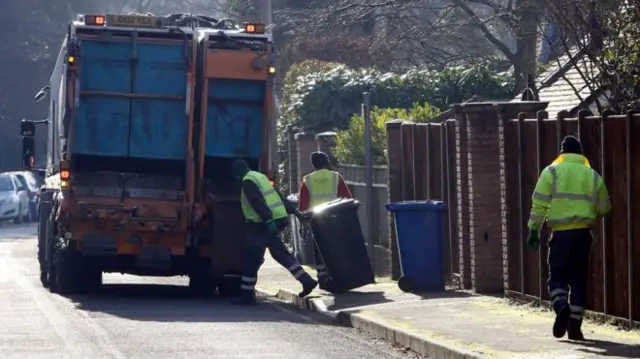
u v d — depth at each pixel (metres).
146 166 36.12
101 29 35.25
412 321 27.47
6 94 127.81
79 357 23.39
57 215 35.84
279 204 34.12
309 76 59.28
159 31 35.47
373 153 46.12
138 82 35.53
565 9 32.34
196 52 35.50
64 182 34.91
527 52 55.69
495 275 32.97
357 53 75.00
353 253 34.25
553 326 24.06
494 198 32.97
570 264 23.66
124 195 35.09
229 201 34.66
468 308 29.73
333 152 49.94
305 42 76.81
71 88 35.09
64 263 36.72
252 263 34.25
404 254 34.03
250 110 35.69
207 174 36.12
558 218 23.64
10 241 74.88
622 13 30.36
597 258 26.36
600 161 25.98
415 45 70.06
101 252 34.97
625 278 25.19
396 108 55.72
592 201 23.73
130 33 35.41
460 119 33.69
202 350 24.47
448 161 35.56
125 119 35.59
